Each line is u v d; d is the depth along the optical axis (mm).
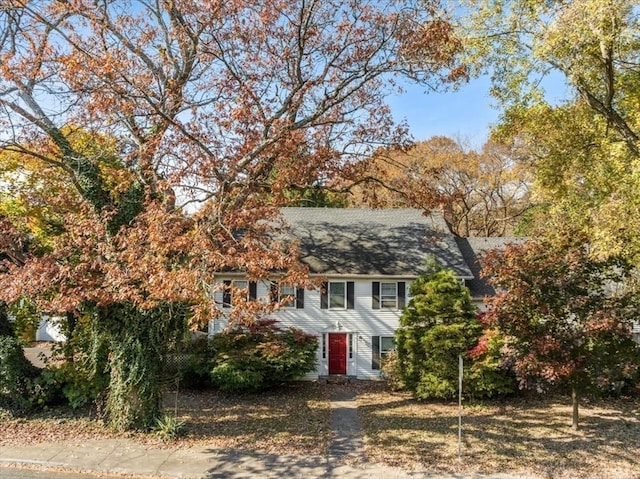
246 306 10148
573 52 14875
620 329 12930
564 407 17219
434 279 18844
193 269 10727
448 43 13148
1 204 18109
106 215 12820
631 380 18109
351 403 18047
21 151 13367
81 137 16828
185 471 10758
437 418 15758
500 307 14211
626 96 16250
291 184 15070
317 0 12852
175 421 13453
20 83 12266
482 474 10852
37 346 28000
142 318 13219
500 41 16453
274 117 13242
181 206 12273
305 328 22766
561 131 17156
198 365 19469
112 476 10555
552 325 13852
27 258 14133
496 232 41438
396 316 22781
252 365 18891
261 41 13375
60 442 12312
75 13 12422
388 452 12273
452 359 17844
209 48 13234
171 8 12945
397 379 19797
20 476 10391
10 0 12234
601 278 14234
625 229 13148
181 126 11914
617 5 12586
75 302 11523
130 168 13945
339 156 15211
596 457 11992
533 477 10719
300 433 13852
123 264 12297
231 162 12602
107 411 13883
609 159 15844
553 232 14859
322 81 13094
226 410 16641
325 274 22312
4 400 14297
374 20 13109
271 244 12555
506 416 16016
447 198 17422
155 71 13586
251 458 11656
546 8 14891
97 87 12016
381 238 24688
